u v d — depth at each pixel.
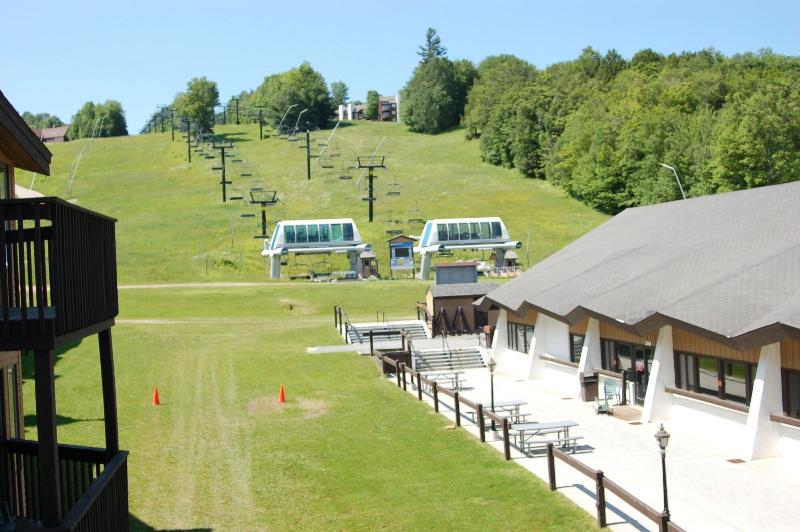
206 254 90.19
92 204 124.50
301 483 20.70
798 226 28.67
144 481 20.98
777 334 20.84
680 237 35.28
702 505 18.12
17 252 11.98
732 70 132.00
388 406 30.23
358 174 136.38
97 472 15.01
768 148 87.81
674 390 26.27
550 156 131.00
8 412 16.94
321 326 51.62
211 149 157.12
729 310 23.59
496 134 147.38
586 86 147.38
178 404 31.27
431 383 29.69
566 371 34.62
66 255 11.64
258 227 104.38
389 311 58.53
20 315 11.62
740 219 33.22
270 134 186.00
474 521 17.42
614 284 32.22
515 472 20.94
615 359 31.39
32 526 13.82
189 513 18.41
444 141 175.12
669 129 107.00
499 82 174.25
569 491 19.14
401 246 83.44
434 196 121.44
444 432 25.80
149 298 63.31
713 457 22.16
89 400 31.80
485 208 114.81
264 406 30.83
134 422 28.16
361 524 17.56
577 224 107.75
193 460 23.08
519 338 40.31
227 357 41.75
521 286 40.00
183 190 131.50
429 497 19.23
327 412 29.55
